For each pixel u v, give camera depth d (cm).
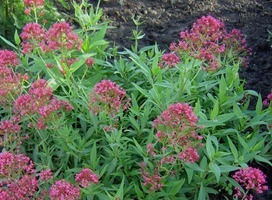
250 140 56
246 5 96
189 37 56
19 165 49
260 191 48
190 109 47
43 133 57
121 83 65
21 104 52
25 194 49
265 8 96
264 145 63
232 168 49
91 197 49
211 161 49
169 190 52
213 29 55
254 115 62
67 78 57
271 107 60
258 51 84
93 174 47
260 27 90
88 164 54
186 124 47
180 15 93
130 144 55
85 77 65
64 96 60
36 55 64
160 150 54
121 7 94
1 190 48
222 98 58
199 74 63
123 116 60
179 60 58
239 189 53
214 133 58
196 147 51
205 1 97
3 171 48
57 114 56
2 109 67
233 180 53
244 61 72
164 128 49
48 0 85
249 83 77
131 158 56
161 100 57
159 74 60
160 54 65
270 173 62
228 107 60
